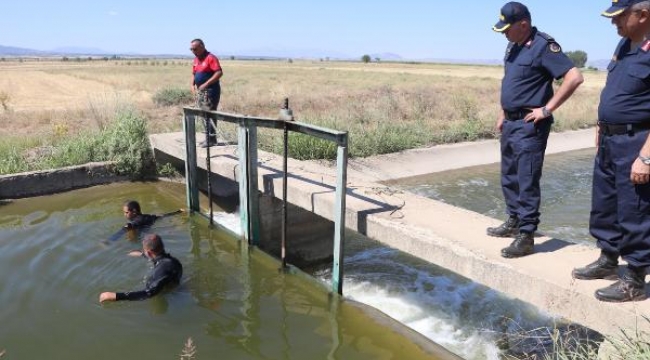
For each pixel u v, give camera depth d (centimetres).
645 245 338
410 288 646
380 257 769
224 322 502
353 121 1510
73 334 468
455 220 541
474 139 1528
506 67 428
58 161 1006
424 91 2906
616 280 381
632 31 319
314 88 3412
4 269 598
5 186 898
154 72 6238
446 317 561
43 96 3055
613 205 364
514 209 467
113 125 1121
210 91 911
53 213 824
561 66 384
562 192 1157
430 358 457
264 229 767
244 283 594
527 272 402
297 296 568
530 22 402
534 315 562
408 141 1374
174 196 945
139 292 537
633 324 335
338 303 555
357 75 5959
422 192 1120
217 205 904
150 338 466
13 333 466
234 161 809
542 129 410
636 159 322
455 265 455
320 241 820
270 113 2005
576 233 880
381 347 472
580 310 366
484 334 520
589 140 1773
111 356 436
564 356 382
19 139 1192
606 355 342
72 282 570
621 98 330
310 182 687
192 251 681
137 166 1033
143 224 759
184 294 557
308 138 1159
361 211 568
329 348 465
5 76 5162
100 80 4594
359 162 1240
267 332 487
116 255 646
